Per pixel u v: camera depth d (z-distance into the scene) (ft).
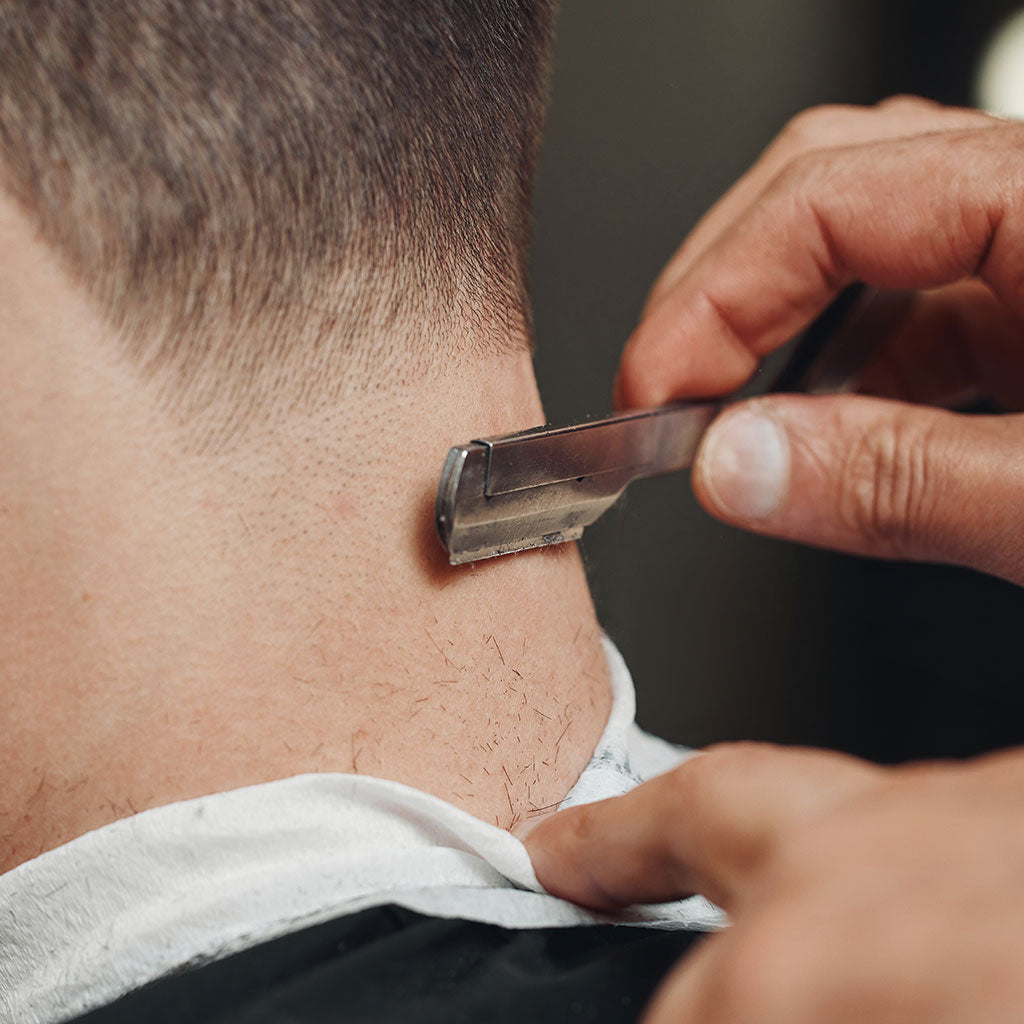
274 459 1.24
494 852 1.28
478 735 1.40
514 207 1.59
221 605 1.24
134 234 1.15
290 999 1.12
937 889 0.73
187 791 1.26
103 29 1.13
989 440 2.01
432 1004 1.12
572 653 1.55
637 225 4.85
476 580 1.41
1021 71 4.90
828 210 2.27
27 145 1.12
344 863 1.25
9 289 1.15
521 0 1.56
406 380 1.33
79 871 1.23
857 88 4.97
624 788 1.49
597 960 1.20
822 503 2.15
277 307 1.22
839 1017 0.69
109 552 1.21
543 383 4.89
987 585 5.02
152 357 1.19
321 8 1.24
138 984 1.19
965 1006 0.66
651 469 2.00
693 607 4.91
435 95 1.39
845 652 5.14
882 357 2.96
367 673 1.31
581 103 4.67
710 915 1.47
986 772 0.83
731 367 2.50
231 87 1.19
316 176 1.24
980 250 2.20
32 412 1.18
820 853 0.79
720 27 4.75
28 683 1.24
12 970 1.26
